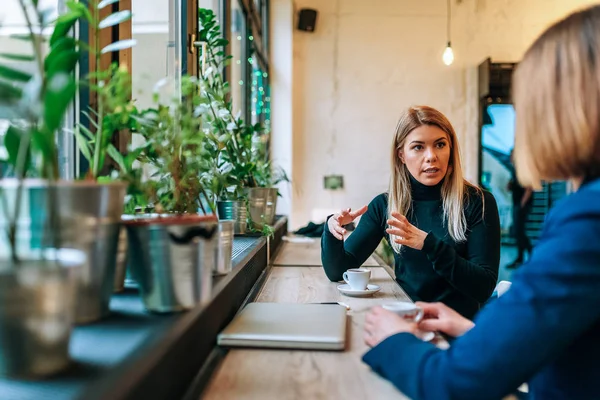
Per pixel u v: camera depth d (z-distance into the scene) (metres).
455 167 1.99
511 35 5.63
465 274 1.75
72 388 0.62
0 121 0.84
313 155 5.73
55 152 0.78
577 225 0.74
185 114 1.18
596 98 0.75
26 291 0.64
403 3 5.66
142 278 0.93
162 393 0.74
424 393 0.81
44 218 0.76
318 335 1.12
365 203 5.75
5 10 0.98
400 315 1.16
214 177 1.72
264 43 4.95
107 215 0.86
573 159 0.78
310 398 0.86
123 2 1.42
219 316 1.16
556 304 0.72
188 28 2.03
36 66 0.81
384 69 5.69
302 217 5.74
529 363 0.73
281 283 1.90
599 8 0.79
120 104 0.96
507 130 5.55
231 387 0.90
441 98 5.68
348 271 1.74
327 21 5.68
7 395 0.60
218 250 1.32
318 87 5.70
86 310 0.86
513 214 5.53
